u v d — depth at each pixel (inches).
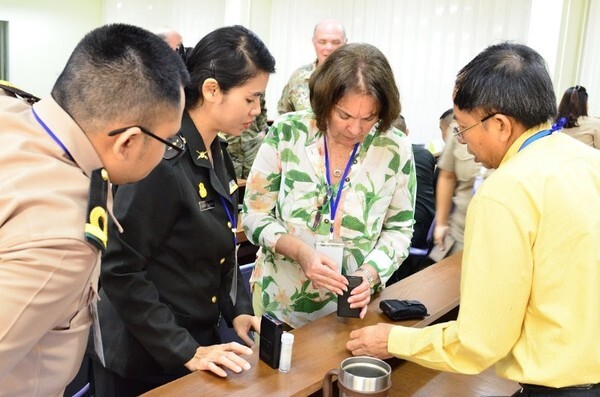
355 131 60.8
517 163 42.6
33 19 281.9
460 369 45.6
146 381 60.0
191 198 55.1
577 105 147.6
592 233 39.7
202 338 61.6
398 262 68.9
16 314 31.1
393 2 208.2
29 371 36.5
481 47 191.2
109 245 51.4
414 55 205.9
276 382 49.4
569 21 173.2
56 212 32.8
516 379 43.0
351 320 61.8
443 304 66.6
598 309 40.2
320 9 227.1
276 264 70.3
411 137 210.4
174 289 57.5
